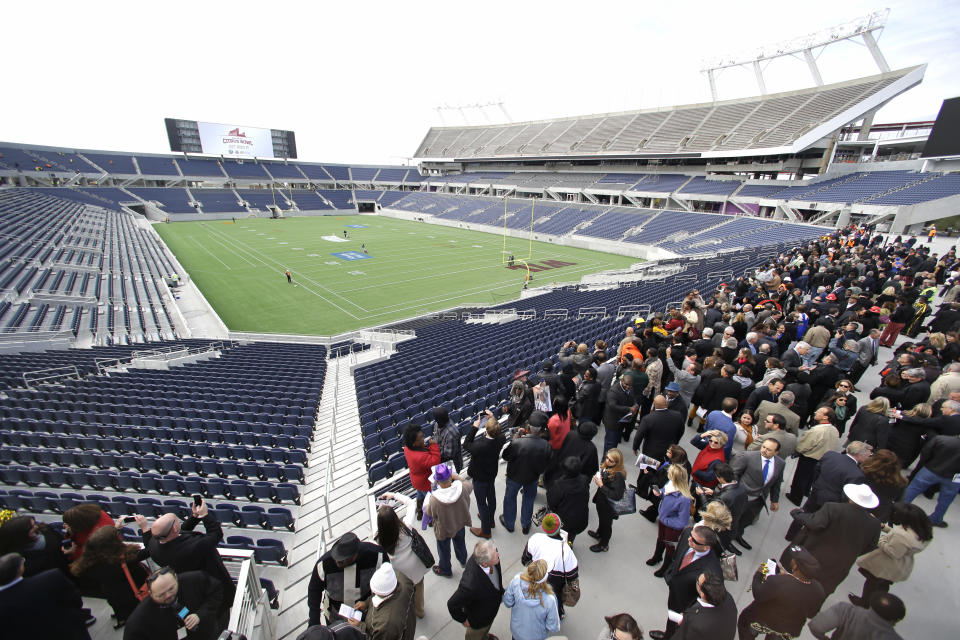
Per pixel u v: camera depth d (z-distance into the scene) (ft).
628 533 18.38
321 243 167.02
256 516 22.66
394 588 10.88
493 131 296.92
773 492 17.84
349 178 312.71
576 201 224.74
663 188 187.52
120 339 70.44
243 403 39.22
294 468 27.78
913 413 19.11
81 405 39.06
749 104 181.06
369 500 20.77
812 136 134.62
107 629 14.61
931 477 17.57
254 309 93.71
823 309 36.52
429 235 194.08
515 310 77.36
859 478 14.88
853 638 10.13
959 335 29.71
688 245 146.20
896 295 39.60
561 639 12.03
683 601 12.26
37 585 10.50
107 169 228.02
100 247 117.39
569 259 150.71
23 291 78.13
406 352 56.13
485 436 16.87
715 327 33.50
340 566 12.05
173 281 104.01
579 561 16.89
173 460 28.81
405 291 108.99
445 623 14.65
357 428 36.24
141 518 14.88
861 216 120.26
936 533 17.99
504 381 37.42
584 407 23.62
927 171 119.55
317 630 9.61
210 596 12.15
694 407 26.05
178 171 250.37
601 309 65.67
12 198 148.46
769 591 11.32
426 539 18.35
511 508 18.19
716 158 178.29
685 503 14.66
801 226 125.80
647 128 207.92
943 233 102.53
